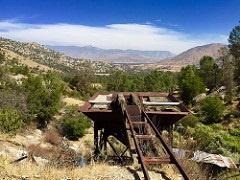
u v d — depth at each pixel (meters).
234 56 53.94
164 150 6.42
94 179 5.24
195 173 5.86
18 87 28.95
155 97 11.54
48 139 20.62
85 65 68.00
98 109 9.27
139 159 5.49
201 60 65.25
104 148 9.90
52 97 28.03
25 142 16.78
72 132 25.20
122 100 8.72
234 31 53.94
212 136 23.22
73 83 64.44
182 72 59.34
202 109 37.75
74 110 31.80
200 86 48.88
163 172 5.75
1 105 23.42
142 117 8.20
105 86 62.34
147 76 58.59
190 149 6.98
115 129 9.70
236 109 38.88
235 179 7.35
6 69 37.66
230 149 21.27
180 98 49.19
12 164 6.27
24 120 24.52
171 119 9.34
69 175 5.39
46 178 5.21
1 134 16.42
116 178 5.29
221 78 54.88
